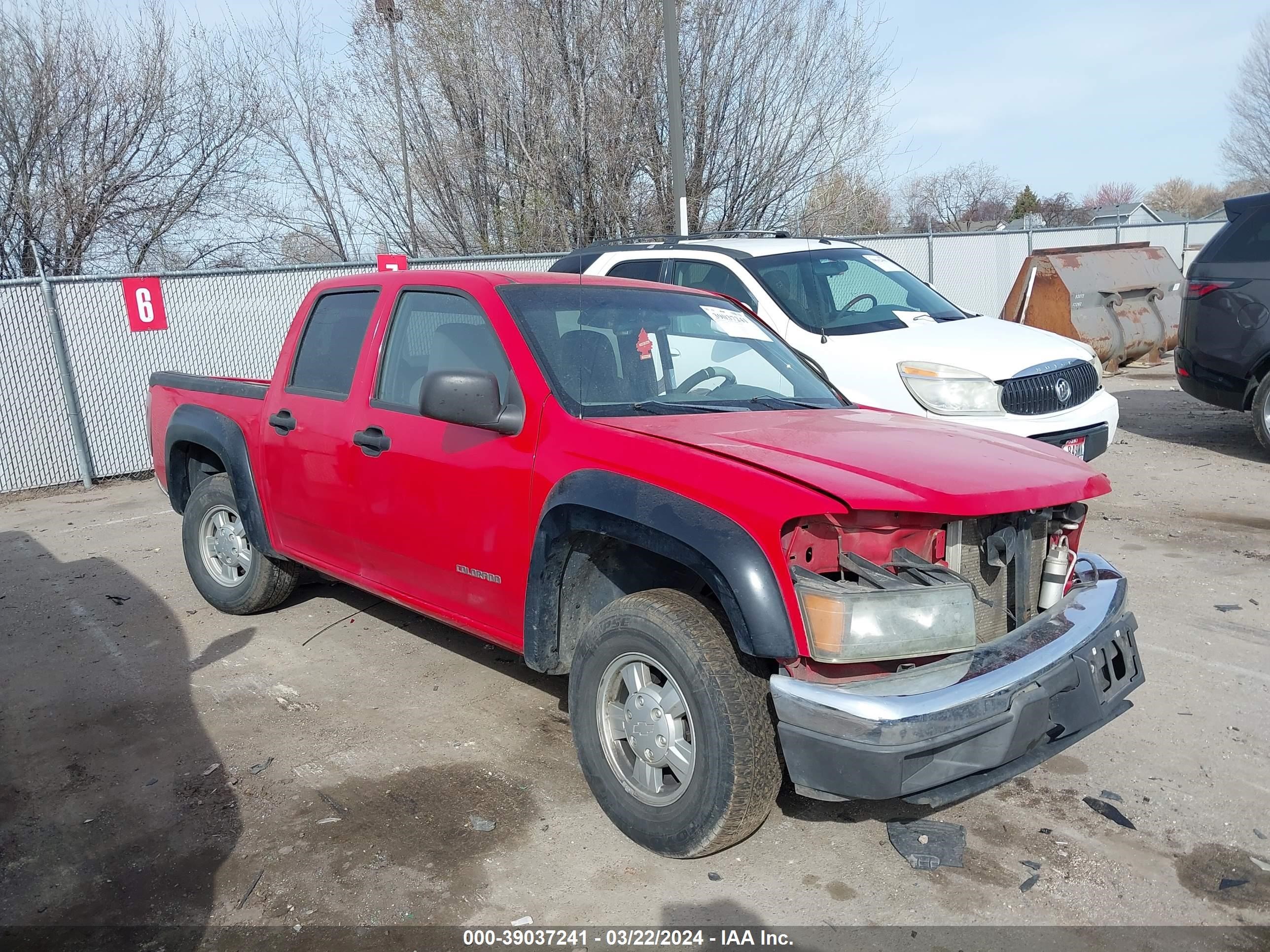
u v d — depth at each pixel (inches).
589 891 118.5
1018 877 120.5
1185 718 160.6
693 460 119.6
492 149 684.7
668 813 120.3
